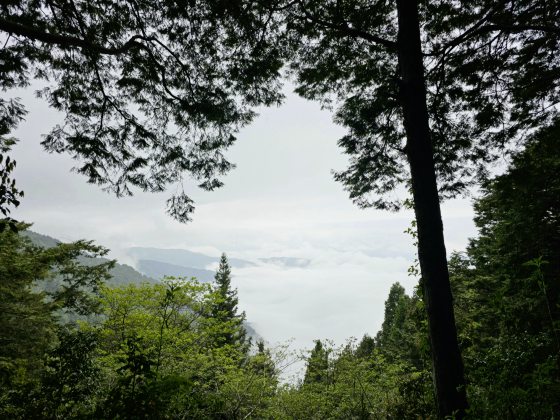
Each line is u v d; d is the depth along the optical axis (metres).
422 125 5.44
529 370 3.12
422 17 7.94
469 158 8.66
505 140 8.34
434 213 5.11
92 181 8.41
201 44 7.88
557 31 6.21
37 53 7.57
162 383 3.11
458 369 4.54
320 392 11.88
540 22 7.03
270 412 10.13
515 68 7.88
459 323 7.66
